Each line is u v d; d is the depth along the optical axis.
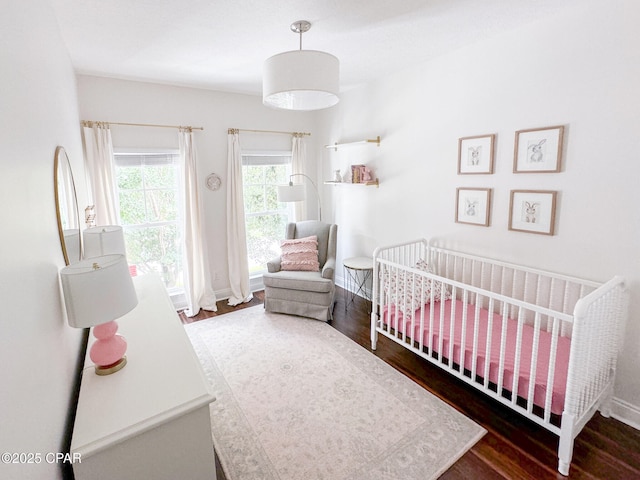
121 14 2.08
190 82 3.69
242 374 2.77
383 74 3.60
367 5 2.06
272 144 4.55
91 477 1.16
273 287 3.84
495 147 2.74
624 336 2.18
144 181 3.83
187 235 3.90
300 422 2.24
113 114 3.47
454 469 1.89
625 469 1.86
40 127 1.38
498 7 2.16
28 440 0.89
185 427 1.30
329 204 4.80
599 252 2.24
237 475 1.87
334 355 3.03
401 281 2.92
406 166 3.56
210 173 4.11
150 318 2.02
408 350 3.10
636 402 2.17
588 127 2.21
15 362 0.85
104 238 2.15
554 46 2.31
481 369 2.25
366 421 2.24
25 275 1.00
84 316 1.31
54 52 1.90
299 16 2.17
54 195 1.55
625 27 1.99
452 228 3.18
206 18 2.17
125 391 1.37
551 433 2.12
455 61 2.95
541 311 1.87
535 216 2.53
